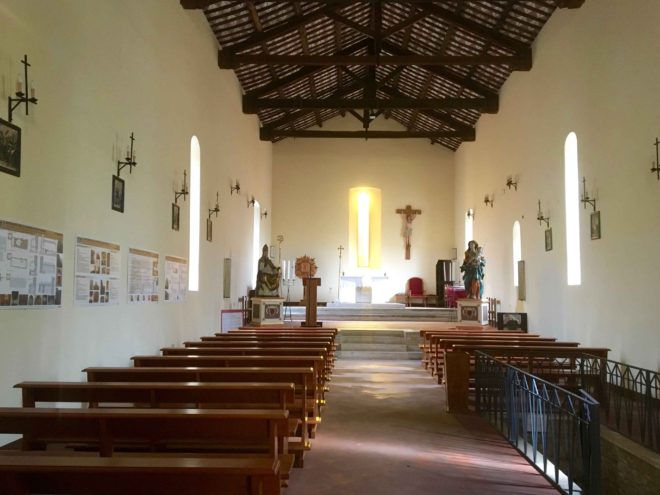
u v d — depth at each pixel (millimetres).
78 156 6535
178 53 10516
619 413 7066
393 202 24375
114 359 7551
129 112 8086
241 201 16969
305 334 11539
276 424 3842
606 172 9961
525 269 14820
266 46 15297
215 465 2646
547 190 13078
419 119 22859
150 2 8977
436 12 14164
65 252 6234
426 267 24359
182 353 7992
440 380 10938
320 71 18547
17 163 5305
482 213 19719
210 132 13016
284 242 24219
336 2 12672
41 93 5746
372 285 24219
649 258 8469
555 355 9016
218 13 12703
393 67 19531
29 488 2727
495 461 5863
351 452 6117
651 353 8406
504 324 14562
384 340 16031
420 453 6109
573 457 5438
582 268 11016
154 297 9133
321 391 7918
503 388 7207
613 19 9680
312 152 24516
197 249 11867
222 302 14305
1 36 5078
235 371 5625
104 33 7230
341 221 24328
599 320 10219
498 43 14266
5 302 5125
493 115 18234
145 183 8727
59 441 3932
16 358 5301
